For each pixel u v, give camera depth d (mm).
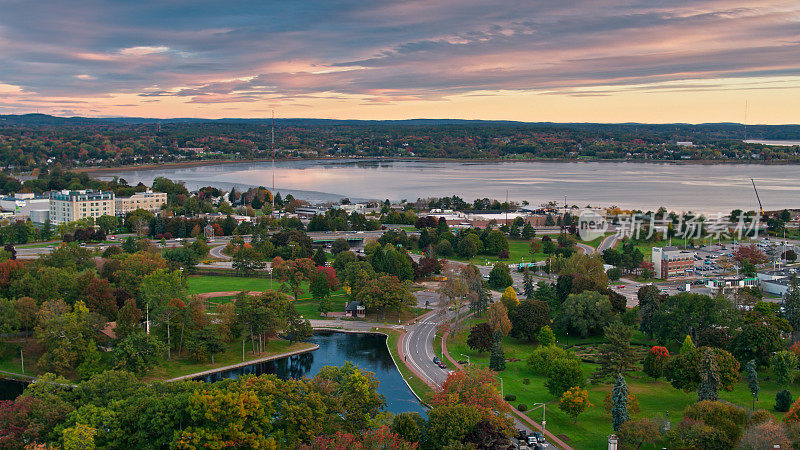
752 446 171500
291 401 192625
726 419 185375
